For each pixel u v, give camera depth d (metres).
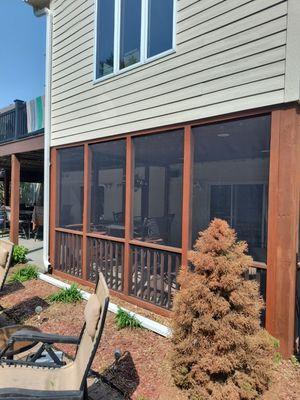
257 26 3.40
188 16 4.06
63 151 6.39
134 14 4.84
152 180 4.76
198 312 2.62
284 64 3.19
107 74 5.32
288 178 3.16
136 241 4.68
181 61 4.15
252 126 3.61
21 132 8.18
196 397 2.55
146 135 4.68
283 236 3.18
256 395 2.53
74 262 5.91
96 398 2.65
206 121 3.88
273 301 3.22
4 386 2.19
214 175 4.21
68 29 6.14
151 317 4.17
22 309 4.56
